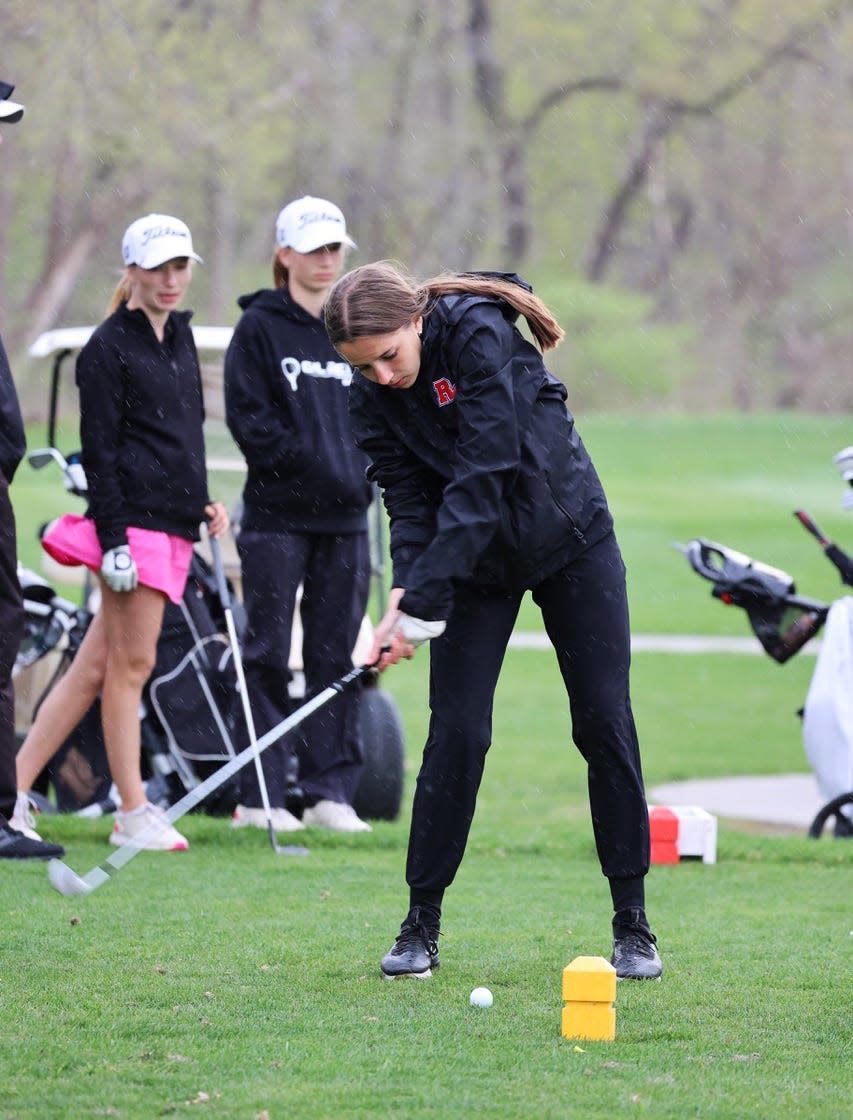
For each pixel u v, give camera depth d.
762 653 60.66
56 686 24.12
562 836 25.66
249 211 129.50
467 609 15.62
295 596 24.91
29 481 91.75
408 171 139.88
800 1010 15.12
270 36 111.75
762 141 168.00
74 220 108.00
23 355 112.69
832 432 148.12
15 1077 12.68
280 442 24.31
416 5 136.00
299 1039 13.84
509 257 163.50
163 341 23.09
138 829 23.05
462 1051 13.58
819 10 157.38
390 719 27.34
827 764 26.91
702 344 182.12
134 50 93.25
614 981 14.09
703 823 24.06
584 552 15.62
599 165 167.12
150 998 14.98
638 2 155.12
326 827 24.95
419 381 15.24
